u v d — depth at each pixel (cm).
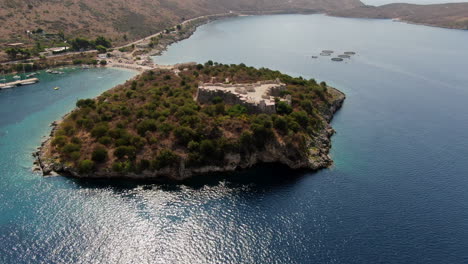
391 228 11075
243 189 12912
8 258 9688
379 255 10019
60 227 10838
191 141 13838
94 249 10069
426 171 14438
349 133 17975
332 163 14875
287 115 15962
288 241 10494
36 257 9750
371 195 12694
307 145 15138
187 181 13275
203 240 10500
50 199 12106
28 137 17362
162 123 15075
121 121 15775
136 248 10144
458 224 11300
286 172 14088
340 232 10862
